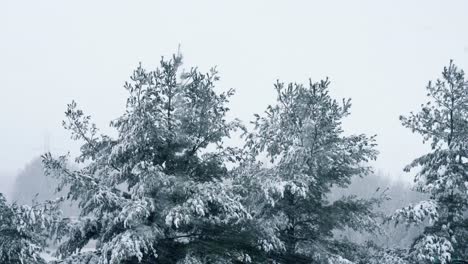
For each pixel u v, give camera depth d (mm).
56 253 11711
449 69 14297
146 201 10984
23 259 13078
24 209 12609
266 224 12844
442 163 14359
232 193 11953
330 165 14211
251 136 14727
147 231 10906
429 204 13672
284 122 14578
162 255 11906
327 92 14266
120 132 11930
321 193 15070
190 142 12477
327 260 13750
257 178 13703
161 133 11625
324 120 13758
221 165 13141
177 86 12320
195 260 11414
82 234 11555
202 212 10711
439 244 13484
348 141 14672
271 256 13883
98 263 10766
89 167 12289
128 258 11375
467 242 14523
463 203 14469
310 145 14227
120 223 11453
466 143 13711
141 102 11297
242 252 12375
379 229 14734
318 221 14711
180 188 11711
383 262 14547
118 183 12500
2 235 13102
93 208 11898
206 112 12539
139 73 11438
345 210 14586
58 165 10859
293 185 12953
